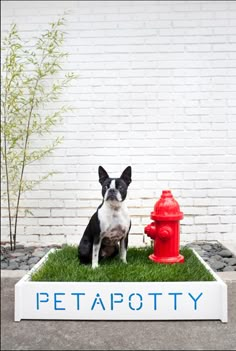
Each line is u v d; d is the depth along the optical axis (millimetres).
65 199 2109
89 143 1941
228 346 1131
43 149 2061
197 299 1432
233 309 1382
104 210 1748
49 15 1843
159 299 1453
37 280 1531
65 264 1716
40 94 1970
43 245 2105
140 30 1491
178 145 1286
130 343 1177
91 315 1456
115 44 1691
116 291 1463
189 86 1145
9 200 2092
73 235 2070
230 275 1443
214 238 1329
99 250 1874
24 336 1241
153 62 1418
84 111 1876
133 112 1755
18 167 2170
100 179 1830
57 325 1380
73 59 1785
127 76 1707
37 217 2115
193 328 1315
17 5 1893
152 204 1909
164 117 1382
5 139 2072
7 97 2055
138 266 1640
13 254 1928
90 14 1742
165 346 1154
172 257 1693
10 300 1442
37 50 1915
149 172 1786
